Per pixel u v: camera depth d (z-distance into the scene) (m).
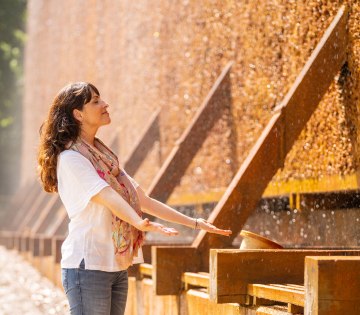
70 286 7.75
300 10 14.30
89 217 7.75
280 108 12.61
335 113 13.16
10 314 17.94
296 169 14.71
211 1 19.08
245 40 17.11
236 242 18.42
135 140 26.39
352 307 7.20
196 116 17.91
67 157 7.78
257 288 9.03
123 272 8.00
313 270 7.27
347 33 12.62
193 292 11.33
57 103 8.03
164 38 23.14
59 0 41.25
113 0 29.62
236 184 12.52
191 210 24.41
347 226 14.02
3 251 38.50
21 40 77.94
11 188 77.56
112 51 29.97
